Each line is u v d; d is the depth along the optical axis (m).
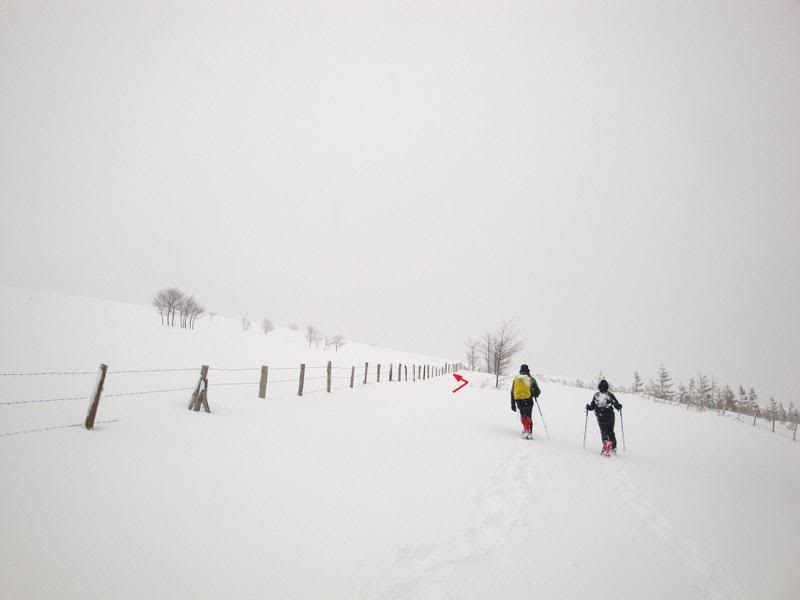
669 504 6.34
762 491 7.95
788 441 17.50
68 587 2.91
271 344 38.97
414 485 5.89
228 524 4.13
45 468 4.80
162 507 4.30
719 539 5.13
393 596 3.21
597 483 7.04
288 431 8.05
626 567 4.11
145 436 6.52
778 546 5.11
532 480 6.78
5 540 3.34
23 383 10.42
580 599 3.44
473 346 44.91
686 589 3.80
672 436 14.12
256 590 3.12
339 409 11.19
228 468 5.65
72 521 3.80
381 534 4.28
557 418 15.20
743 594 3.83
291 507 4.69
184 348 23.14
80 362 14.91
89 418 6.52
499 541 4.41
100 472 4.93
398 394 16.64
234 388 12.54
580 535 4.79
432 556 3.93
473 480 6.40
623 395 28.09
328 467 6.22
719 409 32.06
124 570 3.20
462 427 10.94
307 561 3.62
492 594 3.37
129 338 23.75
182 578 3.18
